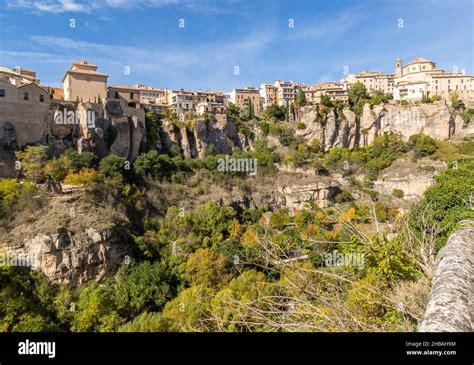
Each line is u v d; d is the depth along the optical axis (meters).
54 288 23.61
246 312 6.28
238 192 49.62
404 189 58.50
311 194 54.19
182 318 11.64
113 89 52.94
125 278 25.62
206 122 62.72
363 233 8.56
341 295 6.91
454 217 10.61
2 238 24.67
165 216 37.31
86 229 27.72
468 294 4.24
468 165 20.72
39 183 33.19
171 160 49.25
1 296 19.78
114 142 45.31
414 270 7.22
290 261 7.16
